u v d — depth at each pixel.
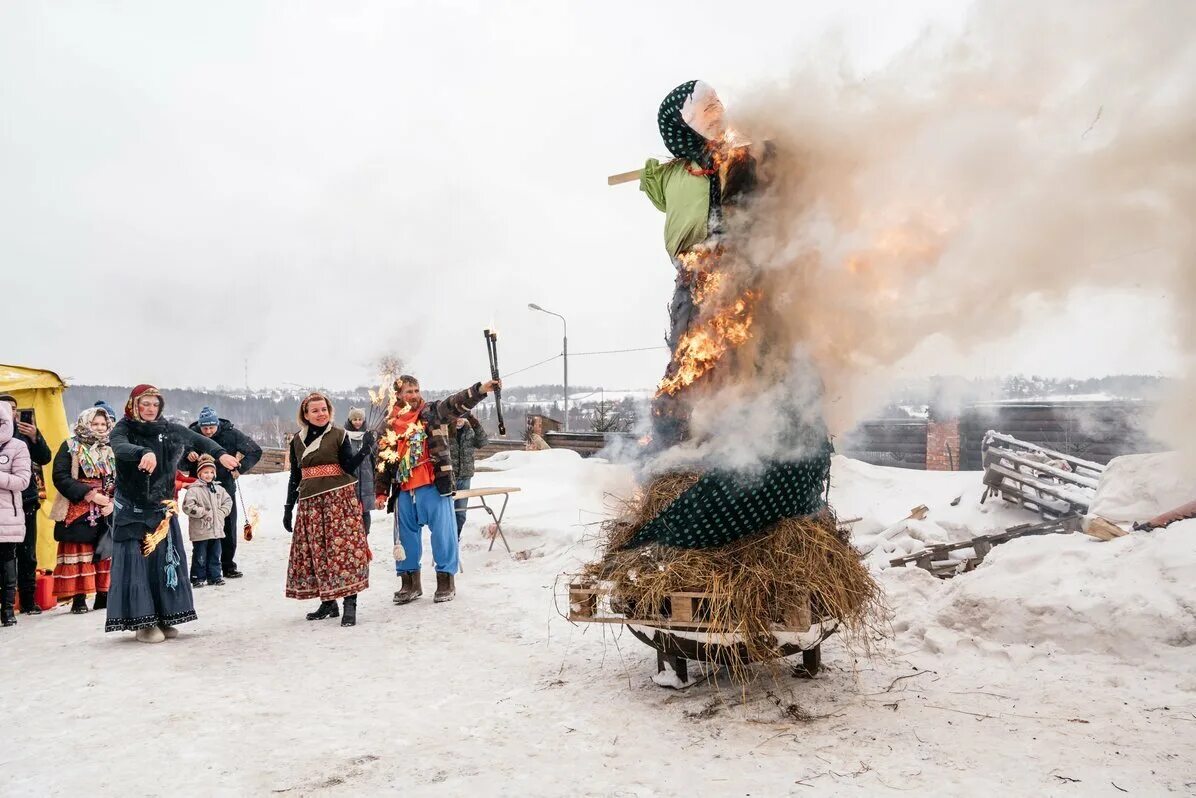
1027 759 2.98
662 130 4.07
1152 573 4.22
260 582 8.56
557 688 4.29
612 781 3.06
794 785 2.90
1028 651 4.16
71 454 7.34
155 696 4.46
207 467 6.53
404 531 6.91
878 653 4.46
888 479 10.58
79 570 7.31
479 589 7.22
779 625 3.61
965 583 4.81
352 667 4.97
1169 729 3.16
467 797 2.98
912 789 2.80
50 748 3.68
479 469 16.62
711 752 3.28
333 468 6.31
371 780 3.19
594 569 4.10
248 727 3.88
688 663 4.31
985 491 8.62
